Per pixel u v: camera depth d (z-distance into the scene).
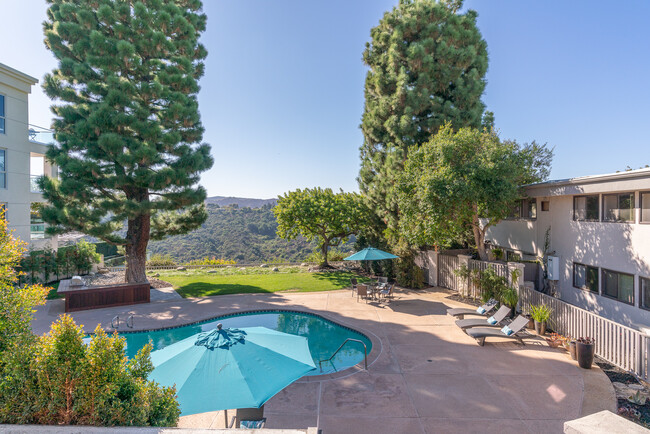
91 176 17.48
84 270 24.67
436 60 22.62
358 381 8.78
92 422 3.85
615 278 12.25
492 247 21.17
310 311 15.60
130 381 4.29
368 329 13.00
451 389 8.30
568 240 14.52
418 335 12.25
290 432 3.27
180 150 19.50
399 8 23.97
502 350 10.70
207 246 59.94
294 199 26.69
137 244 20.61
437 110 22.33
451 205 14.83
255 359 5.44
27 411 3.85
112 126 17.66
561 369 9.29
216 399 4.58
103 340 4.29
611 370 9.23
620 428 2.66
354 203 26.33
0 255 5.14
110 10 17.98
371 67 25.45
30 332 5.06
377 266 24.23
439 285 20.30
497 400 7.77
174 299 18.36
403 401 7.78
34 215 24.77
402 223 17.39
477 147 15.80
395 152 21.98
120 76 19.08
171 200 19.39
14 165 20.62
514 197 14.97
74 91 18.69
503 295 13.90
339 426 6.82
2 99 19.95
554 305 12.05
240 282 22.55
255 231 68.50
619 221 12.02
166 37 19.56
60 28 17.97
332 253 31.09
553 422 6.91
